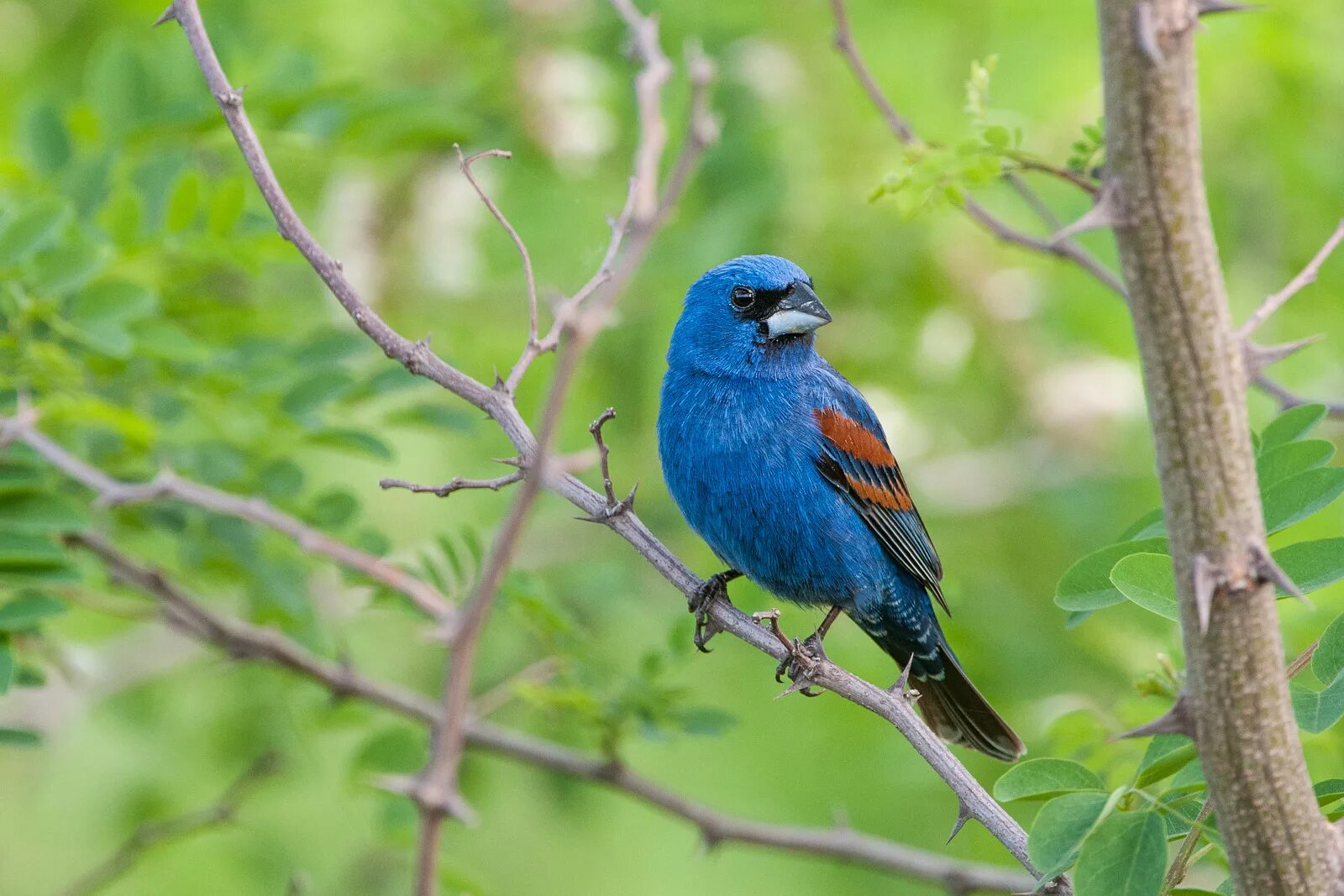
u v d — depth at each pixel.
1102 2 4.36
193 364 9.53
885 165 13.04
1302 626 9.41
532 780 12.95
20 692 12.88
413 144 11.00
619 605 12.53
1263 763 4.67
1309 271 4.92
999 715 10.06
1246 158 13.68
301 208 13.51
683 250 12.50
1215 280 4.43
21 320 8.55
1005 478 14.12
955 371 13.92
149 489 6.80
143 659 13.16
